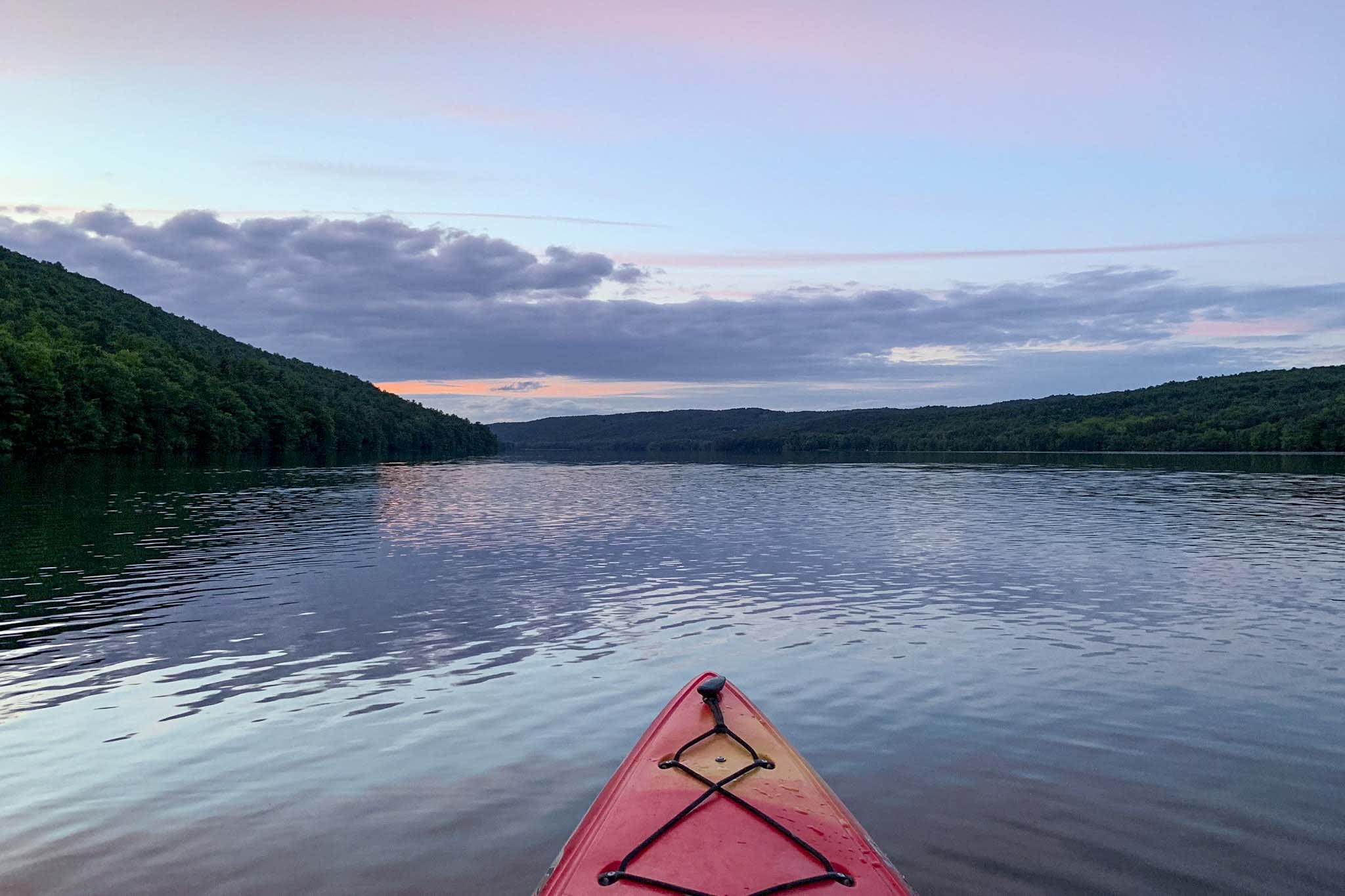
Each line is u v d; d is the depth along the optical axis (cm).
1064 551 2358
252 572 1992
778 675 1199
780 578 1952
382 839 728
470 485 5241
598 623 1512
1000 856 695
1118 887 650
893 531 2817
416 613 1586
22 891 652
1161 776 856
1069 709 1056
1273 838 728
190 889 655
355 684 1159
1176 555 2270
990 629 1467
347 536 2641
